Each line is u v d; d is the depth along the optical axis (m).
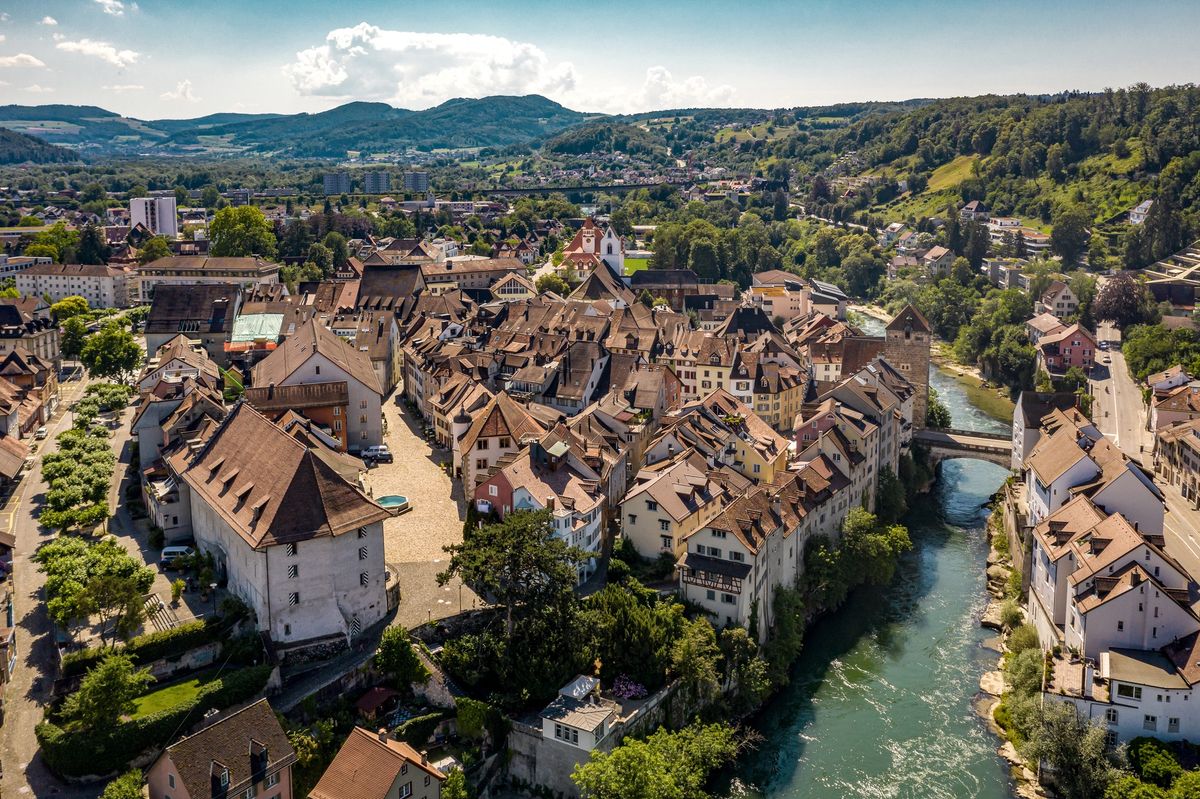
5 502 166.00
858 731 130.88
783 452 185.25
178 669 116.12
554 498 144.88
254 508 122.00
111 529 152.88
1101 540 133.00
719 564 137.50
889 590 171.75
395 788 97.94
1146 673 117.62
